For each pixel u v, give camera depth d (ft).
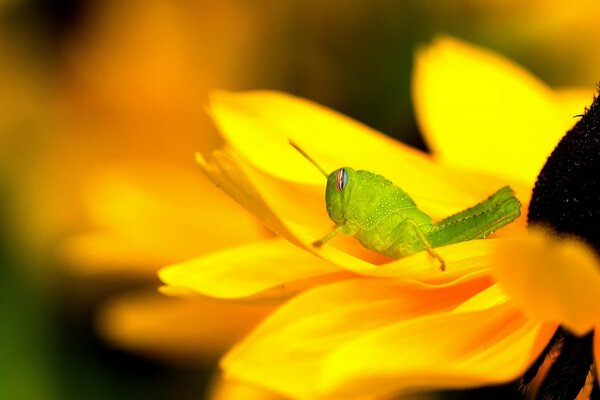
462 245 0.71
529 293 0.64
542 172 0.74
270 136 0.78
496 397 0.85
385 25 0.93
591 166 0.72
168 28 0.94
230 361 0.68
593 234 0.72
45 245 0.92
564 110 0.86
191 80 0.94
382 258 0.74
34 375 0.90
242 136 0.78
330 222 0.75
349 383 0.65
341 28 0.93
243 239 0.92
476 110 0.86
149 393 0.91
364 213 0.71
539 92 0.86
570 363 0.69
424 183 0.79
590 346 0.69
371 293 0.71
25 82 0.94
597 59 0.95
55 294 0.91
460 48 0.87
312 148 0.79
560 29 0.95
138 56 0.95
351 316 0.70
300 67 0.94
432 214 0.78
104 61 0.94
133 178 0.93
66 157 0.94
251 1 0.94
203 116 0.95
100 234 0.92
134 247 0.92
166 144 0.95
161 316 0.90
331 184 0.71
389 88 0.93
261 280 0.73
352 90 0.93
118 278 0.92
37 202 0.93
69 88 0.95
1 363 0.90
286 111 0.79
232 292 0.73
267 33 0.94
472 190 0.79
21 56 0.94
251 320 0.90
